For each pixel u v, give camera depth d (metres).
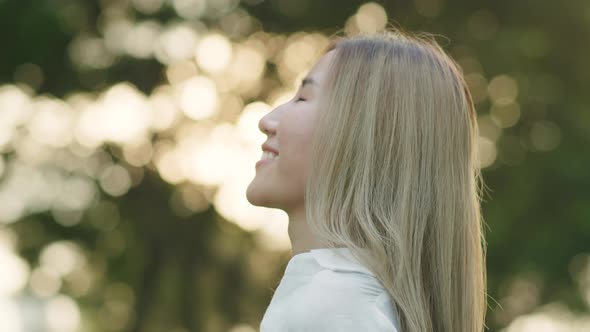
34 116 17.50
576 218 16.81
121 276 17.67
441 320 3.26
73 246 17.55
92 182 17.58
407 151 3.26
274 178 3.30
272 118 3.43
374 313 2.91
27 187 17.62
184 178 17.91
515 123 17.58
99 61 17.22
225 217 17.81
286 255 17.33
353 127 3.25
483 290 3.64
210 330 17.56
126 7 17.31
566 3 17.98
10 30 15.79
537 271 16.58
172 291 17.53
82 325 17.91
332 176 3.21
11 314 17.48
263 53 18.08
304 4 17.66
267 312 3.09
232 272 17.56
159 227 17.58
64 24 15.98
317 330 2.88
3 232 17.36
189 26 17.64
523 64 17.42
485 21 17.92
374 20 17.36
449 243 3.28
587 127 17.62
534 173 17.31
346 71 3.34
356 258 3.05
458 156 3.38
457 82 3.46
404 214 3.19
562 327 17.67
